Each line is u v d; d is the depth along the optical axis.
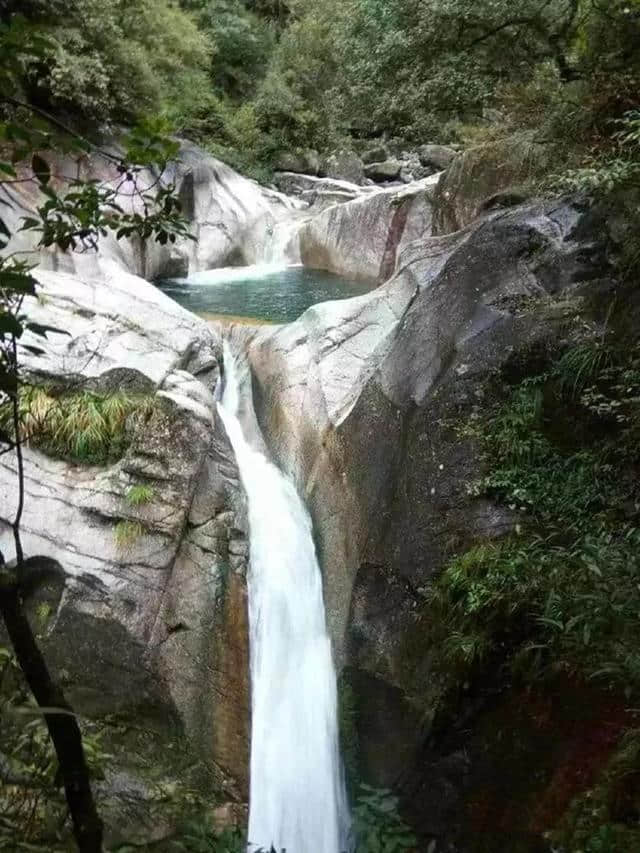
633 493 5.00
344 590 6.23
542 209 6.95
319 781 5.91
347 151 20.47
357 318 7.89
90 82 11.56
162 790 5.39
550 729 4.26
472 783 4.55
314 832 5.78
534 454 5.39
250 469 7.11
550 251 6.45
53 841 3.49
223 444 6.71
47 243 2.35
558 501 5.16
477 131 11.73
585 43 7.50
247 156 19.16
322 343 7.63
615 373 5.38
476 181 9.86
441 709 4.84
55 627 5.69
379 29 8.45
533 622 4.61
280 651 6.27
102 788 5.23
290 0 22.84
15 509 5.87
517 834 4.09
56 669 5.64
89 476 6.07
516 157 9.05
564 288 6.21
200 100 17.11
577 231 6.49
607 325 5.69
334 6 20.52
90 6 11.75
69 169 10.35
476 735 4.64
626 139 5.59
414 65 8.33
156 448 6.04
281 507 6.83
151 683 5.63
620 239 6.01
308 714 6.11
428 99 8.45
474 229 7.82
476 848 4.36
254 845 5.36
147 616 5.69
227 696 5.86
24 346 2.16
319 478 6.90
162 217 2.62
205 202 14.62
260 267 15.12
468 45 8.12
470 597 4.78
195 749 5.65
